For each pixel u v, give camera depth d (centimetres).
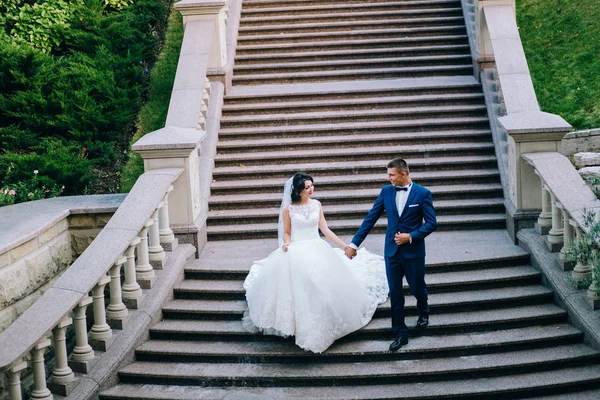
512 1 1087
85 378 652
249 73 1211
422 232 665
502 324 721
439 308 740
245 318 730
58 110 1161
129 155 1178
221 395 654
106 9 1477
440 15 1312
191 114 945
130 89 1275
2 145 1112
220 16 1146
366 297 721
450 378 667
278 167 1010
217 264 827
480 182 981
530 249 811
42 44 1320
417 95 1127
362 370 670
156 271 794
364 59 1219
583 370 669
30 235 716
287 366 686
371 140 1040
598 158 975
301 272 679
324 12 1338
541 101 1193
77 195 994
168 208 855
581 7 1348
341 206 953
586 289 734
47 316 602
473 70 1173
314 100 1130
